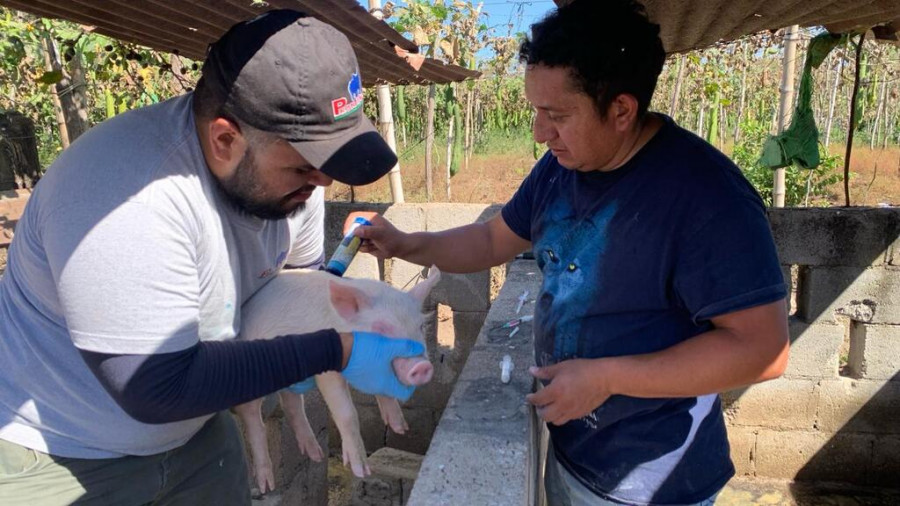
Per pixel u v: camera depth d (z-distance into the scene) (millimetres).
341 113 1462
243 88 1413
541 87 1666
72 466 1834
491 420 2012
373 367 1703
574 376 1761
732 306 1639
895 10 3002
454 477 1718
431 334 4547
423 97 18094
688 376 1660
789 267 4086
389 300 1952
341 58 1477
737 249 1638
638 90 1671
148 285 1430
